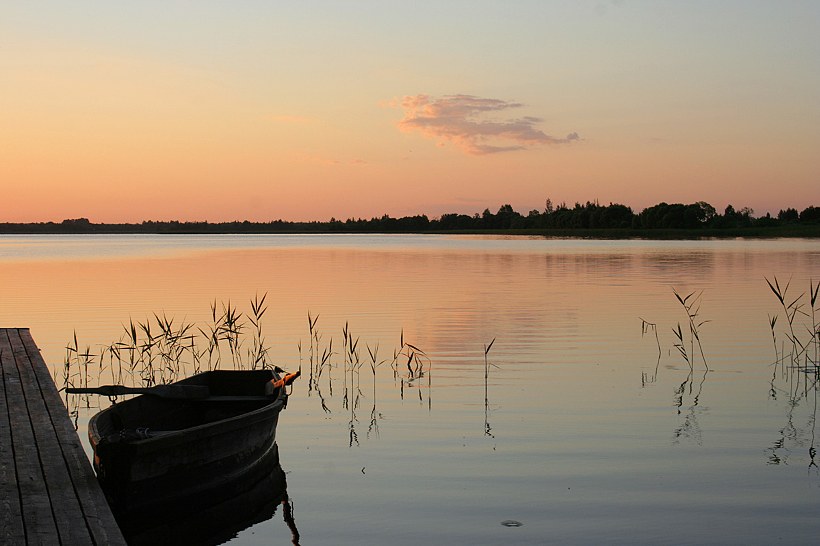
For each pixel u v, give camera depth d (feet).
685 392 46.32
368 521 27.63
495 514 27.99
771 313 79.87
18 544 20.08
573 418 40.75
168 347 63.57
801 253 205.05
